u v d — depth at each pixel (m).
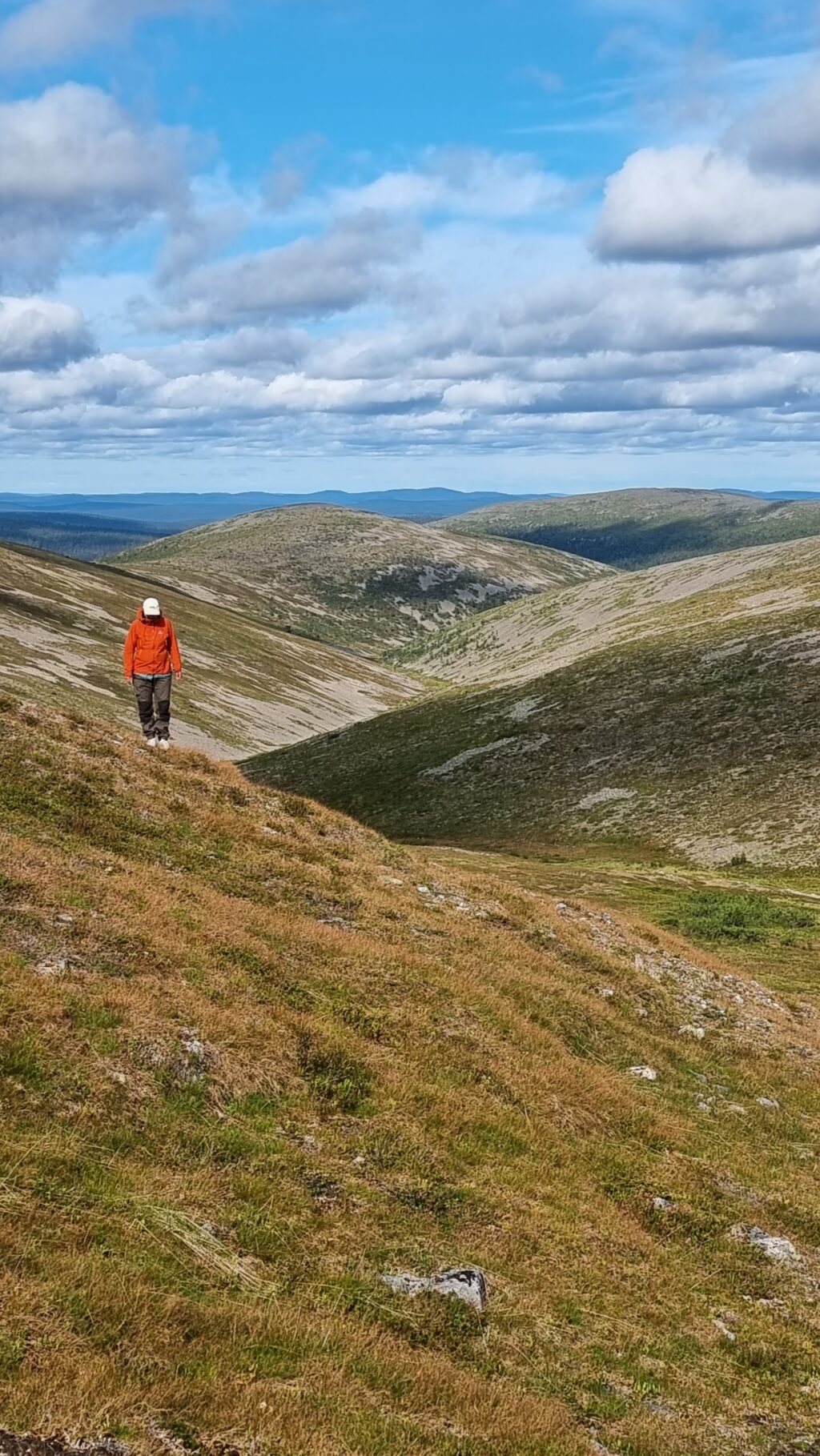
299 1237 11.00
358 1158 13.15
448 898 27.72
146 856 21.05
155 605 28.81
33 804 20.95
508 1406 9.33
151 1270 9.43
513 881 59.31
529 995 21.89
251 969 17.17
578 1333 11.41
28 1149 10.33
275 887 22.61
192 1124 12.24
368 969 19.27
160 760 27.50
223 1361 8.48
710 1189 16.31
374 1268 11.05
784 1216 16.25
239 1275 9.98
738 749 101.06
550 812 99.88
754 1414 11.05
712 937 44.00
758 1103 21.73
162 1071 12.88
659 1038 23.34
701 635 149.00
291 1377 8.69
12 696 27.48
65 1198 9.95
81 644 176.88
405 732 147.25
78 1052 12.31
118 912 16.77
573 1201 14.24
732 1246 14.75
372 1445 8.05
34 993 12.95
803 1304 13.85
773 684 116.44
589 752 113.81
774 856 76.56
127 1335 8.34
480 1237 12.51
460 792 114.12
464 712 148.38
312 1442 7.79
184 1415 7.66
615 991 25.66
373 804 118.81
